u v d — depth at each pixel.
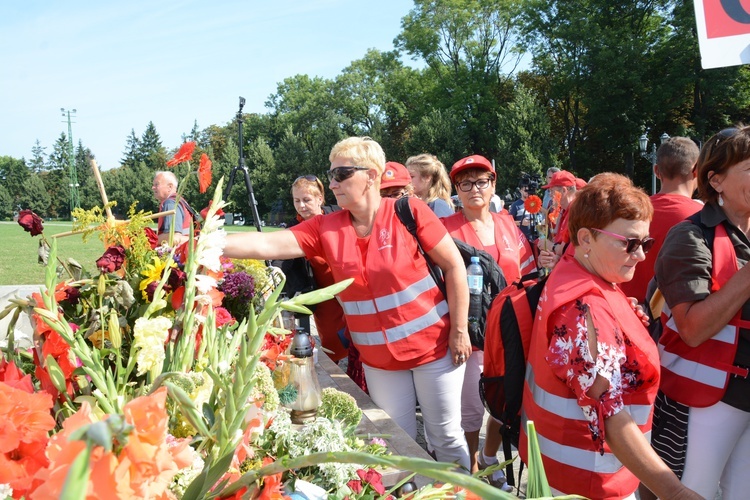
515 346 2.12
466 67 45.38
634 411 1.85
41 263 1.58
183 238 1.96
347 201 2.68
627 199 1.75
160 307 1.43
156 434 0.67
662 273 2.28
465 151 42.62
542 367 1.89
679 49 34.56
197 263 1.47
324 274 3.45
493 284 3.37
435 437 2.93
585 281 1.81
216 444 0.99
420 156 4.55
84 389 1.22
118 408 1.12
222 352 1.40
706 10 3.56
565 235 3.17
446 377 2.84
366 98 58.34
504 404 2.23
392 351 2.76
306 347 2.21
